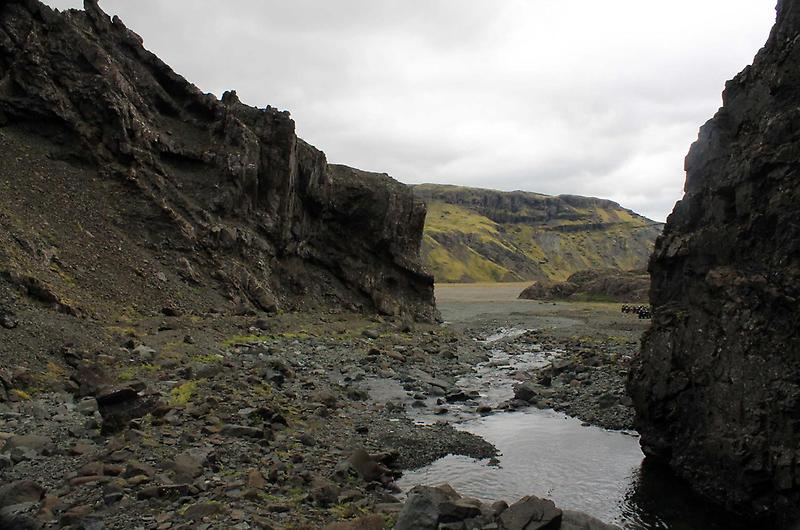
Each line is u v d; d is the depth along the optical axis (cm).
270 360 3484
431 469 2116
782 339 1711
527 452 2352
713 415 1936
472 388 3556
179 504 1420
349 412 2708
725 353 1930
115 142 5238
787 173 1852
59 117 5041
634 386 2405
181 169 5741
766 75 2119
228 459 1786
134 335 3347
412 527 1354
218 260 5294
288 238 6303
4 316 2703
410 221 7638
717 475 1872
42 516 1297
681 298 2383
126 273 4419
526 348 5319
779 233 1838
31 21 5266
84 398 2236
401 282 7381
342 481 1775
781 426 1630
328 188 6925
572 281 14500
